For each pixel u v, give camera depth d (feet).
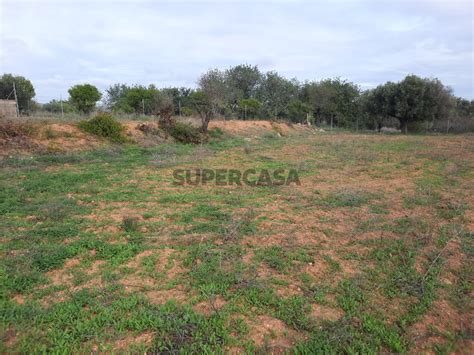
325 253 13.93
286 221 17.61
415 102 82.53
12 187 22.21
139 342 8.80
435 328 9.68
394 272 12.60
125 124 45.83
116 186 24.12
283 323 9.78
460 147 48.01
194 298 10.71
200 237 15.16
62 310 9.90
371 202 21.16
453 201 21.06
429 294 11.25
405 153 42.04
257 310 10.24
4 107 45.85
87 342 8.76
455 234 15.81
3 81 60.44
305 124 96.07
